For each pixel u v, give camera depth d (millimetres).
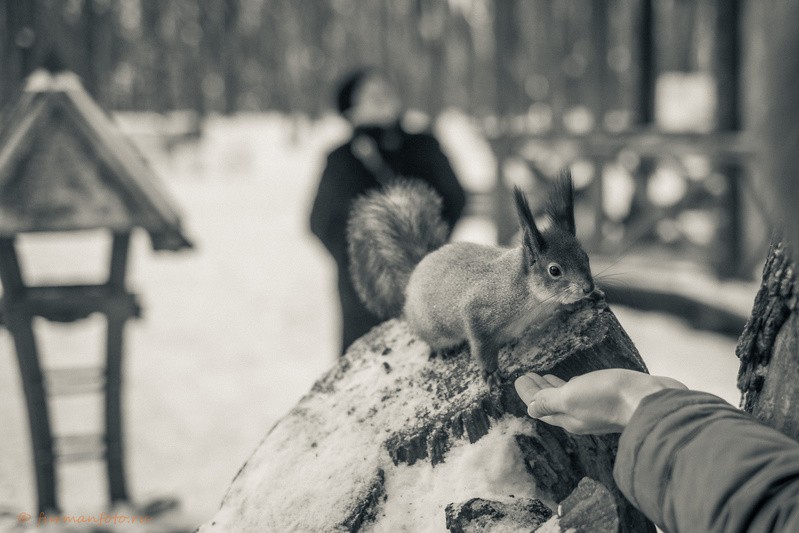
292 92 20828
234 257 10711
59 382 4531
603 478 1884
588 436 1879
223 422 5793
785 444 1145
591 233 8766
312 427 2217
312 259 10672
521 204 2178
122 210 4266
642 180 8391
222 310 8516
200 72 18516
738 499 1089
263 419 5855
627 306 7953
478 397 1979
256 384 6531
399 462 2000
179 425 5742
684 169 8000
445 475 1942
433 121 17672
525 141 9141
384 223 2840
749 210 7562
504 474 1896
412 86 20438
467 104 20484
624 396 1390
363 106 4648
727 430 1172
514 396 1943
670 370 6262
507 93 9273
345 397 2266
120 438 4609
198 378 6648
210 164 17656
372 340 2506
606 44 8492
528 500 1817
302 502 1999
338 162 4531
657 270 8148
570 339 1984
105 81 17266
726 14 7398
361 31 20953
